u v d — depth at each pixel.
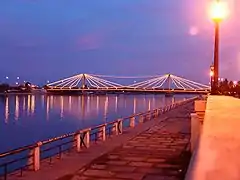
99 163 13.70
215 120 4.32
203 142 2.41
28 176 11.32
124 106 155.25
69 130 70.12
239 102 11.58
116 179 11.24
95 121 87.25
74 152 16.00
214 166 1.75
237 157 1.96
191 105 65.25
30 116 99.00
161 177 11.55
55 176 11.41
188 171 1.67
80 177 11.41
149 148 17.50
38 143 12.52
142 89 148.38
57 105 153.25
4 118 92.81
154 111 38.50
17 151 11.33
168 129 26.27
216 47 23.56
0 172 20.19
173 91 141.75
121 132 24.09
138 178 11.39
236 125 3.69
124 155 15.49
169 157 15.07
